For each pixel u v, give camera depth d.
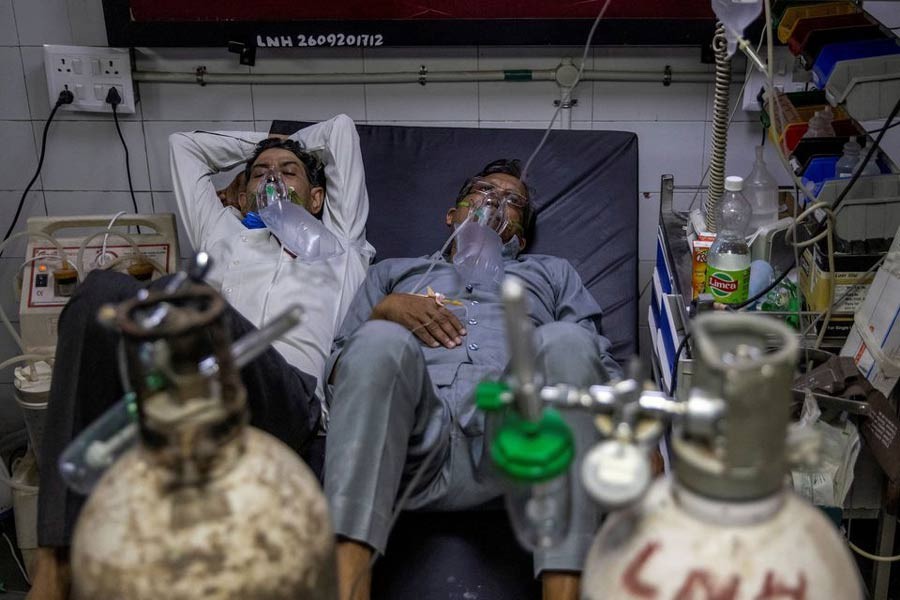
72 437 1.70
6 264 3.08
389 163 2.78
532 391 0.85
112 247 2.50
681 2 2.71
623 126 2.94
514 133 2.81
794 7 2.43
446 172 2.76
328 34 2.80
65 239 2.51
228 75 2.90
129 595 0.78
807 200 2.25
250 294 2.41
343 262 2.50
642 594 0.76
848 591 0.78
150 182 3.04
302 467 0.89
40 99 2.93
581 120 2.95
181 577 0.78
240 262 2.47
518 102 2.94
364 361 1.68
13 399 3.20
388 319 2.20
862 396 1.87
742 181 2.20
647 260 3.08
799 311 2.00
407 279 2.44
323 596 0.86
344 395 1.68
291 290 2.40
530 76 2.87
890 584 2.29
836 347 2.07
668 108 2.91
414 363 1.73
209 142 2.73
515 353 0.83
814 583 0.75
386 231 2.69
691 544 0.76
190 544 0.79
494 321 2.26
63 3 2.82
